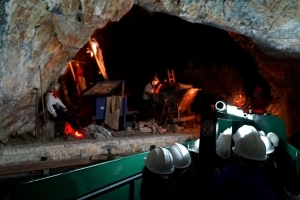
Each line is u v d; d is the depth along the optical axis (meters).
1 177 6.87
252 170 2.72
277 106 14.07
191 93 12.61
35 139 8.54
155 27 16.05
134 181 5.06
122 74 16.56
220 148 4.61
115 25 14.98
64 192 3.73
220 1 8.05
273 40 9.34
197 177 3.38
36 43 7.57
